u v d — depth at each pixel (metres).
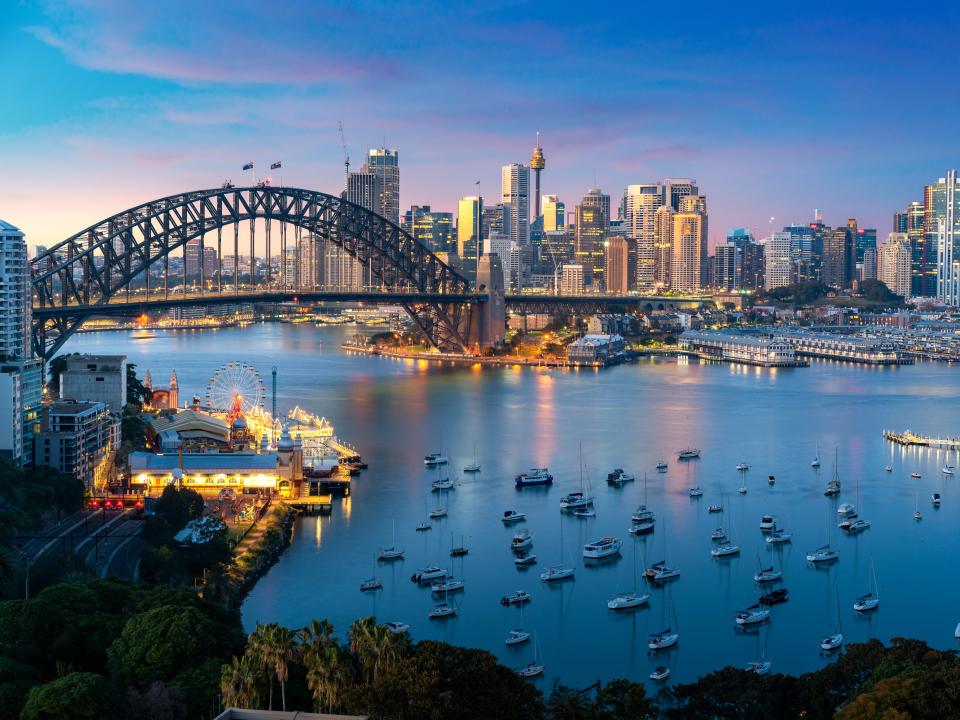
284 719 118.06
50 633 159.38
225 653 154.00
